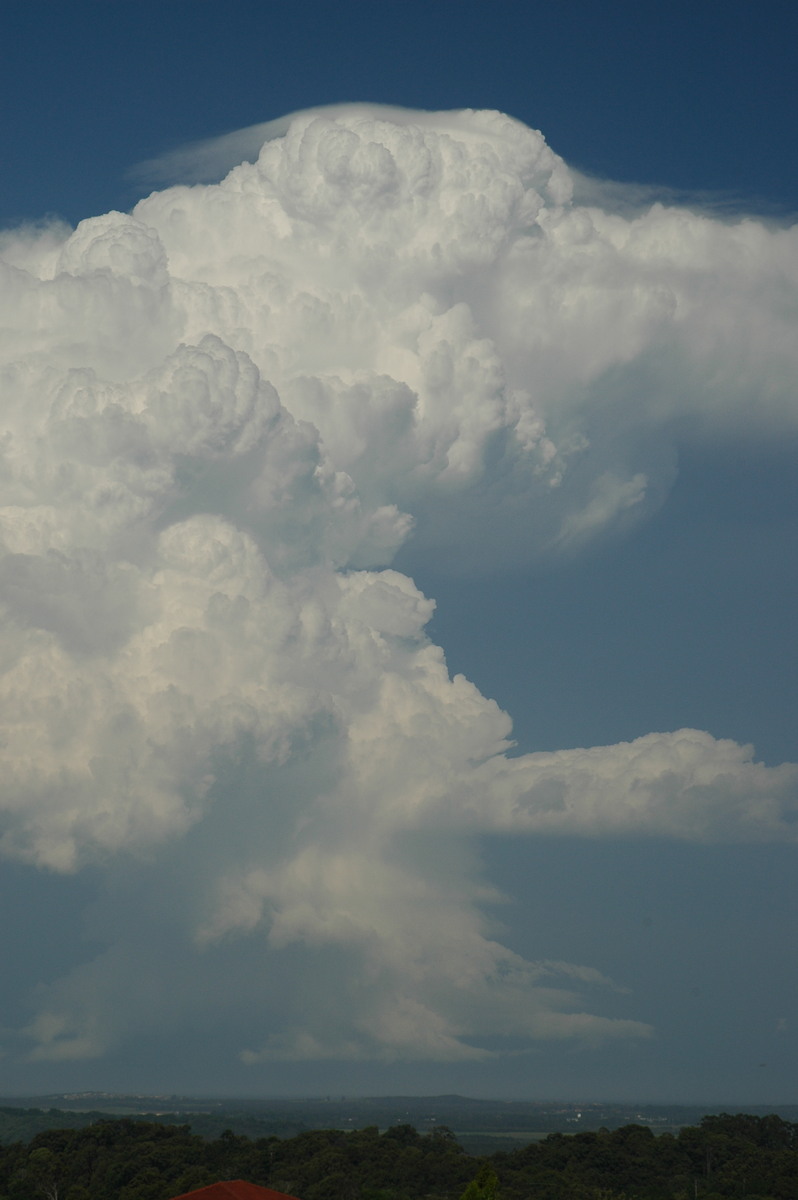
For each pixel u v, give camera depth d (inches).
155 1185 7632.9
